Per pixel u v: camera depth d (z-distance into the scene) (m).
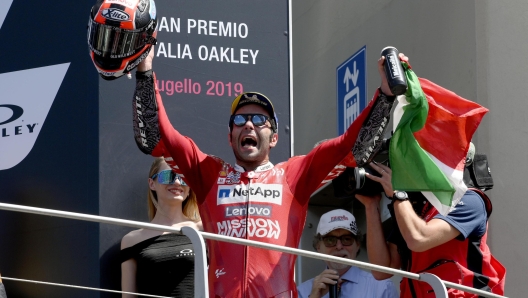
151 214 10.91
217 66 11.89
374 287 10.38
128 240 10.55
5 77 11.79
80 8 11.66
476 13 13.09
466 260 9.14
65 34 11.70
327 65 16.64
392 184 8.95
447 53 13.61
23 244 11.30
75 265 11.13
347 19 16.27
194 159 9.16
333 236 10.51
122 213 11.26
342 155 9.02
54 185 11.42
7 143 11.65
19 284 11.23
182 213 10.77
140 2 8.61
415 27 14.43
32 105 11.66
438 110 9.20
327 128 16.30
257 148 9.22
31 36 11.82
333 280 10.23
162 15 11.84
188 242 10.50
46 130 11.58
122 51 8.58
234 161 11.75
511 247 12.20
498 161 12.52
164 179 10.61
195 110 11.73
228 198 9.02
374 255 9.54
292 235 8.99
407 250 9.40
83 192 11.29
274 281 8.82
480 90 12.86
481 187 9.66
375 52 15.30
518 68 12.70
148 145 9.02
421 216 9.56
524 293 11.98
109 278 11.04
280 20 12.22
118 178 11.33
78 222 11.23
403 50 14.69
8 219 11.38
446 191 8.94
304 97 17.36
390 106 8.71
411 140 8.98
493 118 12.67
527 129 12.46
